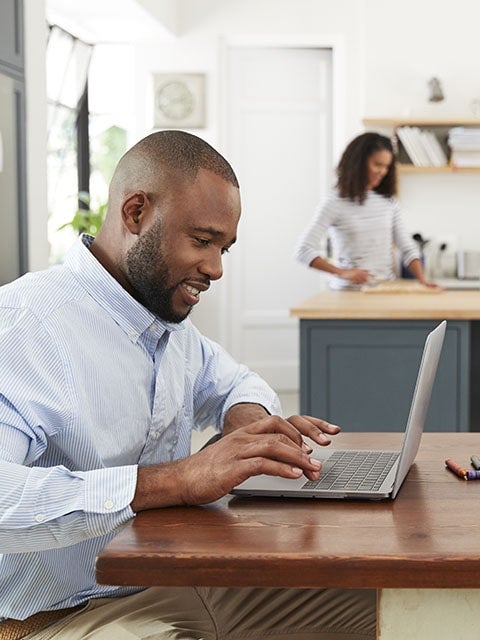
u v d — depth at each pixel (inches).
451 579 44.1
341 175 204.4
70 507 50.9
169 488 52.6
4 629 57.4
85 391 57.8
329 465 63.1
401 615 46.4
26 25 174.6
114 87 284.0
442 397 152.9
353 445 71.6
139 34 268.1
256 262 287.6
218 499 53.5
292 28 275.0
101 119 286.0
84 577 59.6
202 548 46.1
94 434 58.6
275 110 283.3
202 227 56.8
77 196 283.9
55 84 258.4
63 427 56.7
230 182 57.9
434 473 62.2
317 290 288.8
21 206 171.6
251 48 281.7
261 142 284.5
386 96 270.7
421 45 269.1
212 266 58.0
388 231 211.8
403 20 268.7
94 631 54.7
